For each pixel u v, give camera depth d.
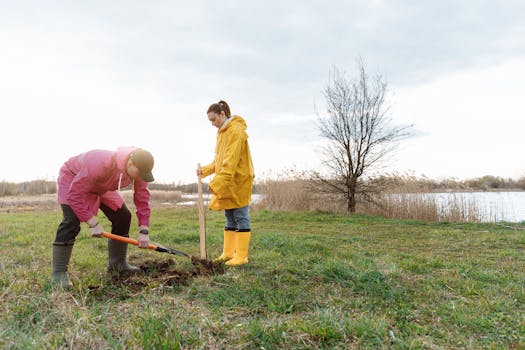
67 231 3.46
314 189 13.07
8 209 14.09
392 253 5.59
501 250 5.98
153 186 24.98
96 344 2.20
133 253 5.06
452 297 3.46
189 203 18.72
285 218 10.80
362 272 3.95
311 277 3.95
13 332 2.27
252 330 2.42
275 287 3.62
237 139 4.50
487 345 2.46
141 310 2.82
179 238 6.38
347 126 12.52
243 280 3.77
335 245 6.27
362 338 2.42
